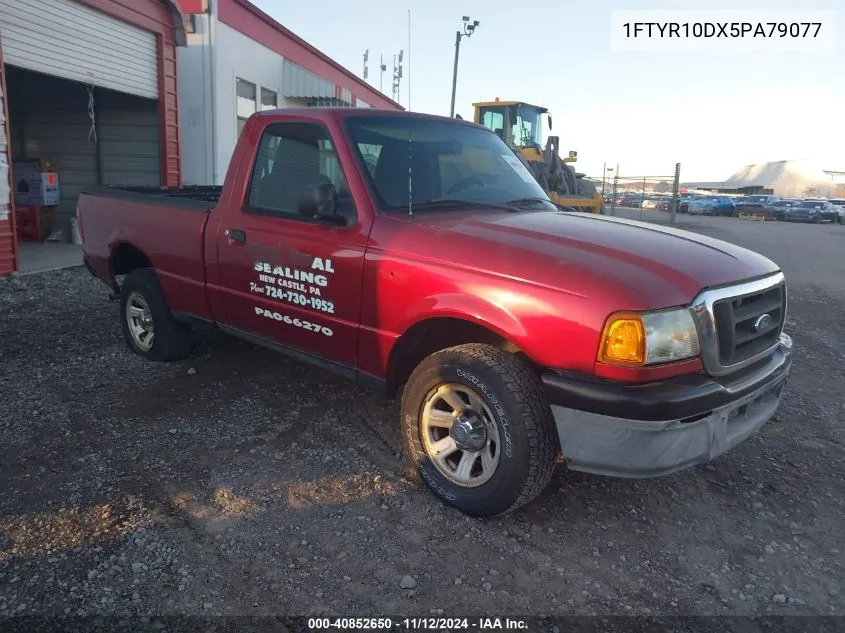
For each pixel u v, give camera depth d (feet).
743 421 10.48
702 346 9.58
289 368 17.33
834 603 9.11
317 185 11.87
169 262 16.01
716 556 10.07
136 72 39.78
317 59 67.36
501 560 9.74
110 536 9.86
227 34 47.75
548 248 10.38
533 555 9.88
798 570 9.81
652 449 9.25
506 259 10.27
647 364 9.17
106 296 25.62
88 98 43.83
